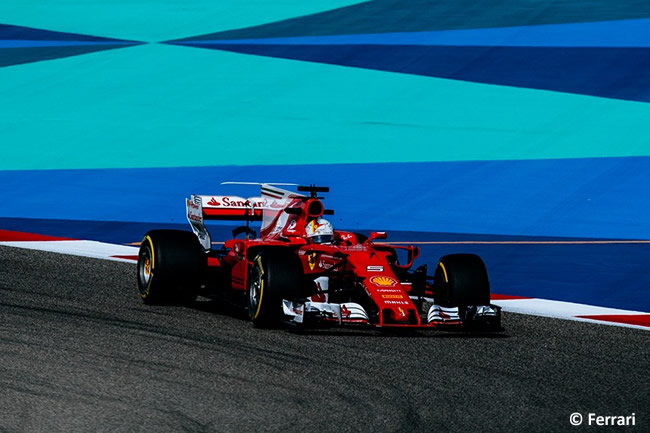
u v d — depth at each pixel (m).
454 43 101.31
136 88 91.12
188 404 25.89
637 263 52.19
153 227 59.44
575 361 32.47
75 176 70.50
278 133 79.75
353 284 36.47
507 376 30.00
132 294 41.84
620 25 105.88
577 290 46.31
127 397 26.33
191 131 80.50
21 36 108.81
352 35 105.62
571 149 76.12
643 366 32.28
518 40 101.69
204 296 42.00
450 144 77.25
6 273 44.91
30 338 32.62
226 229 59.59
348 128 80.69
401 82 90.50
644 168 72.19
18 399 25.80
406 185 68.75
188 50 101.38
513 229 60.41
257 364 30.20
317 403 26.36
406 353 32.38
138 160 74.31
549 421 25.56
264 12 116.75
